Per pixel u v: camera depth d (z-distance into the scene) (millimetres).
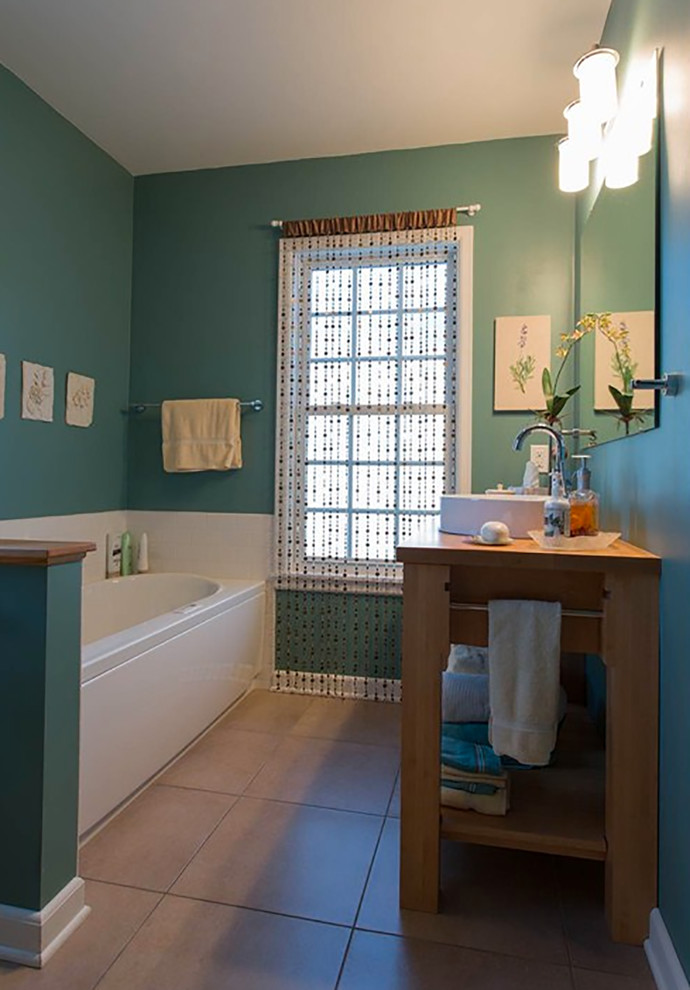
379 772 2168
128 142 2904
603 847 1413
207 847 1713
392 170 2943
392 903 1493
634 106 1673
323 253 3004
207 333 3148
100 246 2980
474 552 1420
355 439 2969
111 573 3092
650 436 1479
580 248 2625
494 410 2818
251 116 2689
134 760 1921
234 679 2725
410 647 1463
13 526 2469
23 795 1330
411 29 2154
